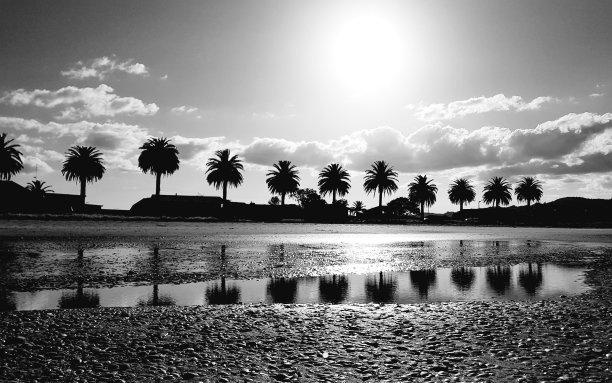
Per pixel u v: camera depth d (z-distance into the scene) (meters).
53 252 21.06
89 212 80.44
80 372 5.58
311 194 145.88
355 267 17.83
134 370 5.68
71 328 7.71
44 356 6.19
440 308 9.74
